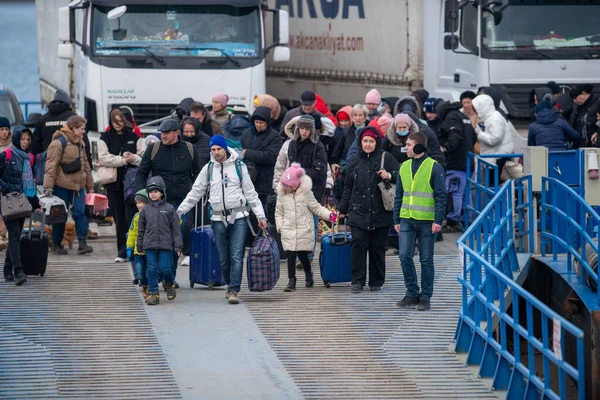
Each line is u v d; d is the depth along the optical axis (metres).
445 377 20.52
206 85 36.88
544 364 18.47
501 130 32.94
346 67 44.69
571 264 25.42
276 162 28.98
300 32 47.19
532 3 37.72
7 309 24.62
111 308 24.84
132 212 28.48
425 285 24.98
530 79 37.56
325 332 23.22
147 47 36.88
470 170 33.62
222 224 25.19
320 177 28.11
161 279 26.14
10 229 26.75
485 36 37.66
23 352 21.44
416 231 24.97
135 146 29.14
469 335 22.00
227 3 37.12
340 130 35.34
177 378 19.98
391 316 24.50
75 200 30.66
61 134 30.09
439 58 40.25
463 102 34.75
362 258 26.53
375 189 26.02
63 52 38.41
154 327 23.30
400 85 41.88
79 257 30.67
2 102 40.84
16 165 26.34
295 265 27.09
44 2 49.72
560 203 27.14
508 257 25.72
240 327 23.42
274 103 32.50
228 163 25.05
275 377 20.20
